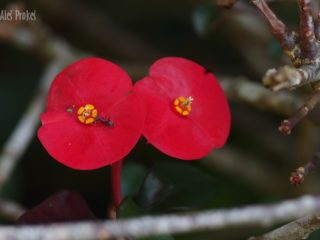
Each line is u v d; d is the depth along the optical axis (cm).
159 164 20
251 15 26
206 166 32
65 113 19
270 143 33
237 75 33
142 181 21
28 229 15
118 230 15
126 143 18
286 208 15
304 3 17
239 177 32
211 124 19
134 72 32
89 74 19
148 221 15
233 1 21
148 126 19
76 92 19
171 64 20
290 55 18
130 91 19
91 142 18
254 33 30
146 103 19
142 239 18
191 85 20
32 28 31
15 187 31
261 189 31
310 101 17
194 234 23
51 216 19
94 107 19
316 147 29
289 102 27
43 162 33
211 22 26
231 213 15
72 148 18
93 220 19
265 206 15
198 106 19
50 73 30
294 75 16
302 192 30
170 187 20
